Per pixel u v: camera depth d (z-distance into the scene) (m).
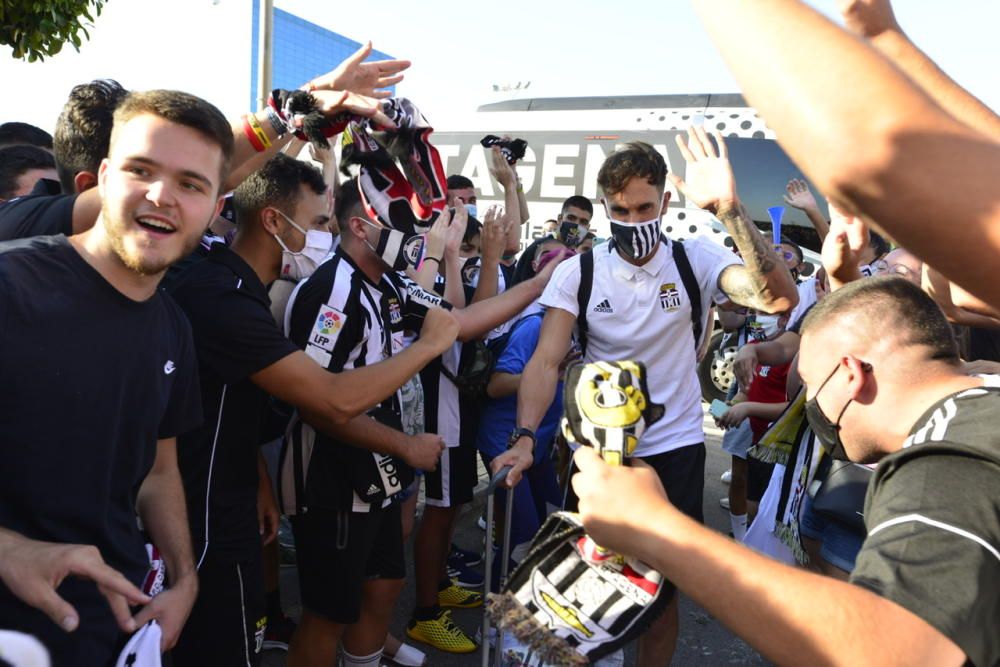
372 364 2.30
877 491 1.14
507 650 1.81
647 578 1.23
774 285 2.39
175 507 1.91
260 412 2.30
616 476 1.16
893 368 1.33
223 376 2.12
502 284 4.76
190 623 2.16
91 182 2.06
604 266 2.79
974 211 0.62
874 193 0.65
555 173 10.09
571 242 4.49
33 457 1.45
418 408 3.26
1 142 3.41
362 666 2.83
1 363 1.41
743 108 9.26
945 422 1.19
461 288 3.86
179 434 1.90
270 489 2.80
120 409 1.59
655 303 2.74
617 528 1.11
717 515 5.45
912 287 1.41
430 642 3.50
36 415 1.45
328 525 2.49
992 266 0.63
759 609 0.95
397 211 2.51
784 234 8.82
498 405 3.50
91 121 2.05
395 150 2.34
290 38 27.50
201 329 2.10
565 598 1.25
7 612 1.44
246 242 2.45
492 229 3.82
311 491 2.48
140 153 1.53
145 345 1.64
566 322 2.78
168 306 1.80
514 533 3.31
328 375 2.22
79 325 1.51
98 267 1.56
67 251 1.54
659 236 2.69
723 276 2.68
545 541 1.26
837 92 0.64
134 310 1.61
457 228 3.82
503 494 3.43
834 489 2.04
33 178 2.86
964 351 2.93
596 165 9.89
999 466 1.02
